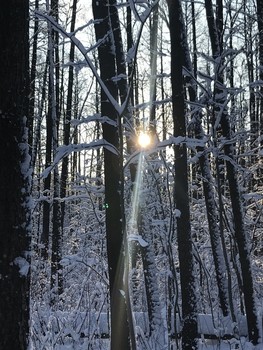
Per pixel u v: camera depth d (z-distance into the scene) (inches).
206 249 471.5
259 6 347.3
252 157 463.5
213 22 356.2
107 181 205.2
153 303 317.4
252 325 319.3
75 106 757.9
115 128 208.1
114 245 199.8
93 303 304.7
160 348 272.2
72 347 271.7
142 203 333.1
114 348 192.9
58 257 511.5
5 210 124.3
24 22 134.6
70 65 224.1
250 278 328.5
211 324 323.0
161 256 372.5
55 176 560.7
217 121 321.4
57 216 548.4
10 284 123.1
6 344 121.0
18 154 129.0
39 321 278.2
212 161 458.3
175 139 229.0
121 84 282.2
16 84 130.6
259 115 446.0
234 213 340.8
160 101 310.3
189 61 345.4
